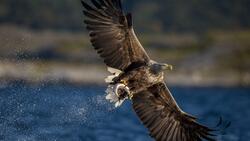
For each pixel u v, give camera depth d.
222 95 47.06
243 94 48.81
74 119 15.74
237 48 70.31
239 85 62.59
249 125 22.05
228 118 25.80
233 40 74.50
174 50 74.94
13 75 41.34
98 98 11.05
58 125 17.92
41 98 23.31
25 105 21.30
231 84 62.78
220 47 70.81
